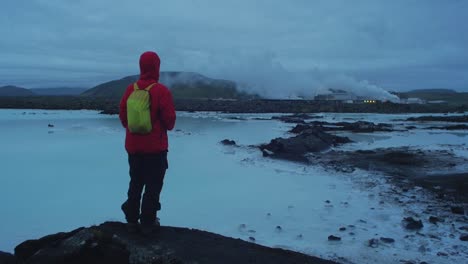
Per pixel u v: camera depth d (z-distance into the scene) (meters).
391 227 7.14
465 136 23.95
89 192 9.12
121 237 4.15
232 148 17.08
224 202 8.64
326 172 12.37
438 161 14.48
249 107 55.41
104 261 3.53
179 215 7.68
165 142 4.04
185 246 4.20
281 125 29.86
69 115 35.47
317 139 18.02
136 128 3.79
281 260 4.38
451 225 7.23
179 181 10.59
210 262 3.93
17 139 18.17
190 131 24.50
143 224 4.23
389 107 57.00
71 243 3.52
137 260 3.76
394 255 5.87
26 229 6.64
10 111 39.44
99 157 13.73
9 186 9.55
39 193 8.97
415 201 8.94
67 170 11.51
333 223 7.33
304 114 45.66
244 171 12.19
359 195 9.48
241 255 4.26
